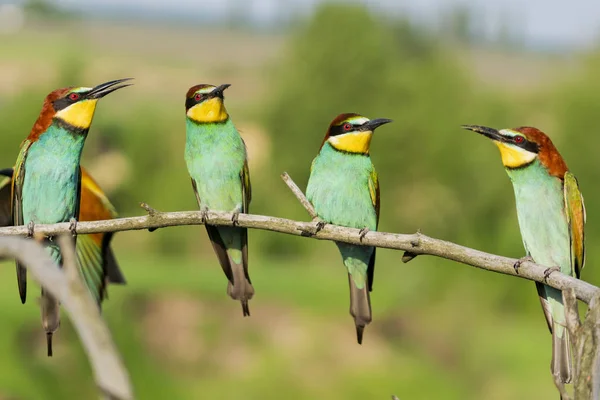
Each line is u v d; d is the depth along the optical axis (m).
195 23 133.25
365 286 6.01
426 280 22.05
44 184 6.12
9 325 17.06
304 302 22.53
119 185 32.41
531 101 29.33
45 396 15.21
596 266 22.44
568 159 24.50
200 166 6.59
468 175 27.80
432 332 20.70
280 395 18.00
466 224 27.25
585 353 2.94
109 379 1.75
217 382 18.30
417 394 18.42
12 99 34.50
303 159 30.84
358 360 19.53
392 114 29.19
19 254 2.02
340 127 6.28
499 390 18.45
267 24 113.94
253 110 35.84
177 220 5.05
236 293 6.05
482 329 20.81
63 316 16.02
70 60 37.28
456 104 29.34
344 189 6.27
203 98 6.51
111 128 34.09
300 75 30.78
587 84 24.77
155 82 55.84
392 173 28.72
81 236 6.40
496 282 21.92
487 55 78.88
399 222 28.47
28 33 91.44
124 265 26.27
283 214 30.16
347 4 31.02
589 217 23.41
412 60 31.89
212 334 19.97
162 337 19.70
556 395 18.00
